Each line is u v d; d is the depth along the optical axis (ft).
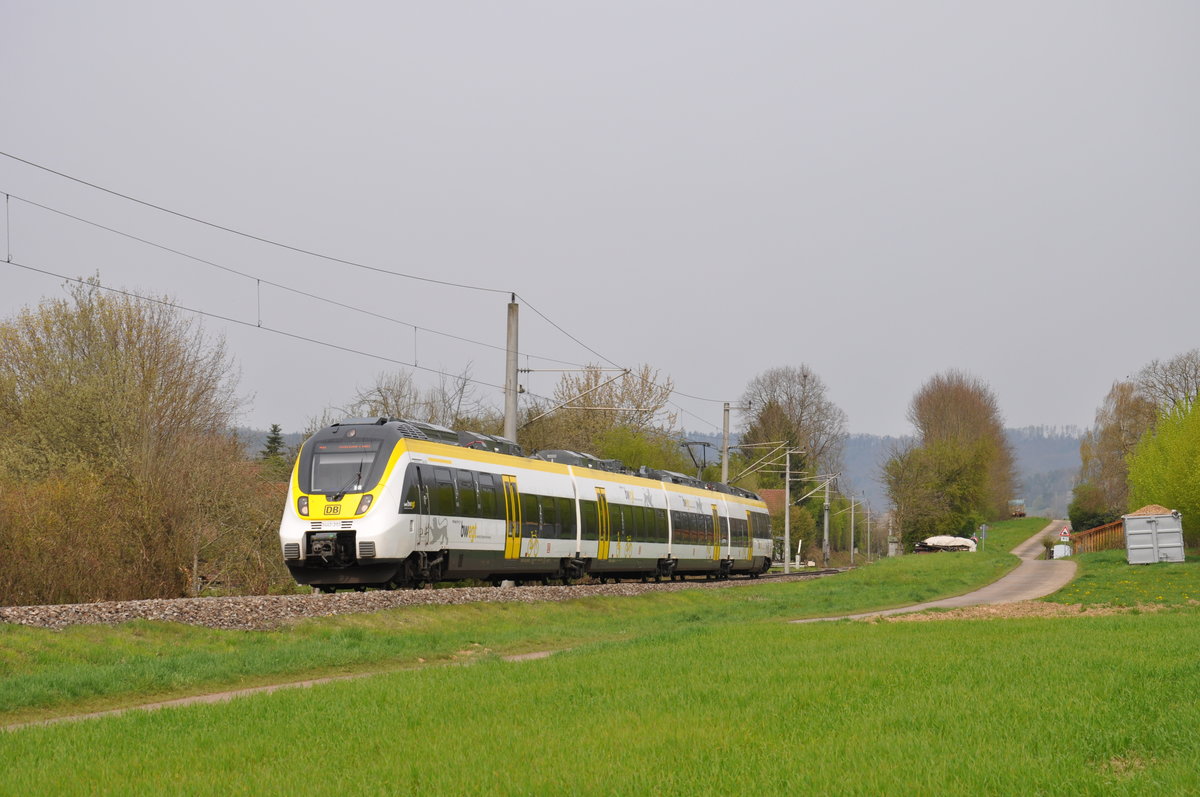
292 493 91.45
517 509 110.63
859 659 50.80
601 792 26.73
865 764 28.73
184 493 103.81
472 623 83.76
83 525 89.35
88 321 137.59
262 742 34.09
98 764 31.24
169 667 54.08
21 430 126.52
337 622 73.56
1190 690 38.75
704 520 164.55
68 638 57.82
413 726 36.50
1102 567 160.04
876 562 227.20
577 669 50.52
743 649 58.23
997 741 31.07
